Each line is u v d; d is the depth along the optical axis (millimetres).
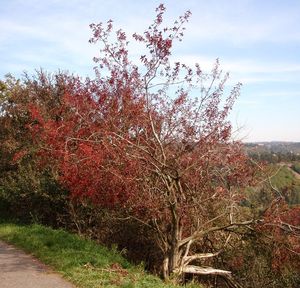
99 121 10102
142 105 9867
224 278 12961
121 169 9297
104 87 10484
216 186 10719
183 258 10422
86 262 8578
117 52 10109
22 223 14859
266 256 12648
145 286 7434
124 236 13023
